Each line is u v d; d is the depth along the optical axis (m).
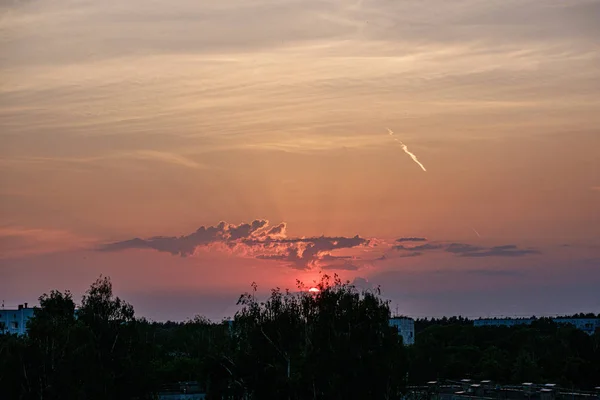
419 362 171.75
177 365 174.12
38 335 126.50
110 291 139.38
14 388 121.88
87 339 127.50
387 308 121.44
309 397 115.06
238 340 124.12
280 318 122.06
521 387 142.50
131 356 136.62
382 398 115.06
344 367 114.62
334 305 119.88
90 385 124.19
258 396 119.50
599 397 125.88
